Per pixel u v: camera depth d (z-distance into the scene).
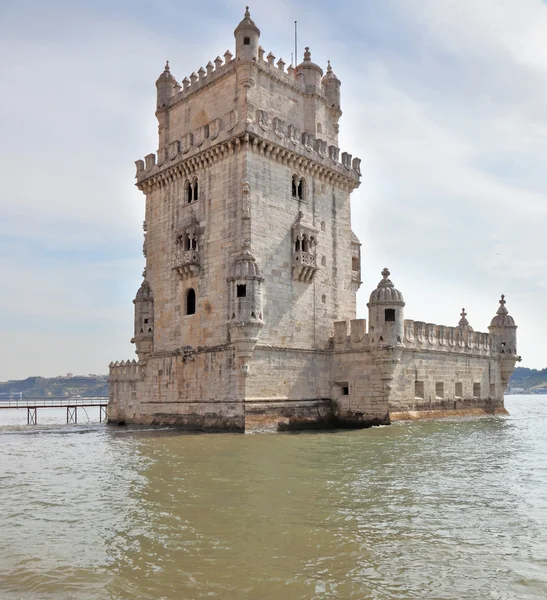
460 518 16.80
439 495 19.62
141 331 50.38
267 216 43.78
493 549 14.15
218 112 47.47
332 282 48.81
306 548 14.18
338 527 15.84
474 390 55.97
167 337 48.62
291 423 42.94
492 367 58.47
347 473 23.67
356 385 45.53
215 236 44.69
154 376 49.59
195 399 44.66
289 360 43.91
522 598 11.43
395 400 44.66
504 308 61.09
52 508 18.66
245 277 40.81
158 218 51.12
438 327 50.62
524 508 17.94
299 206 46.69
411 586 11.96
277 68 47.75
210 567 13.01
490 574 12.60
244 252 41.53
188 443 34.75
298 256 45.06
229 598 11.43
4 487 22.22
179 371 46.62
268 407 41.69
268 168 44.41
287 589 11.81
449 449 31.03
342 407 46.22
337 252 49.75
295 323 44.84
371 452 29.81
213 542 14.68
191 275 46.38
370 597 11.45
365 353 45.03
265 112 44.03
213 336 43.78
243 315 40.56
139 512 17.62
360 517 16.88
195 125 49.88
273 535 15.16
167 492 20.31
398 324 43.69
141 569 12.96
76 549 14.43
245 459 27.69
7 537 15.56
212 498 19.28
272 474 23.50
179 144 49.25
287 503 18.52
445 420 48.75
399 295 43.91
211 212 45.31
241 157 43.25
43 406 69.00
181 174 48.75
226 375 42.09
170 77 53.66
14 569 13.15
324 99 51.66
